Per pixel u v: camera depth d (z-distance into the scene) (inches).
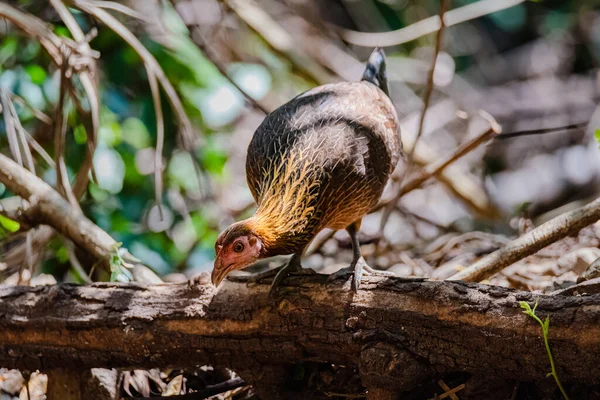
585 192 759.7
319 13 832.3
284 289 278.2
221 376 328.8
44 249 430.6
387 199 480.1
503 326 245.3
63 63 396.8
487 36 871.1
